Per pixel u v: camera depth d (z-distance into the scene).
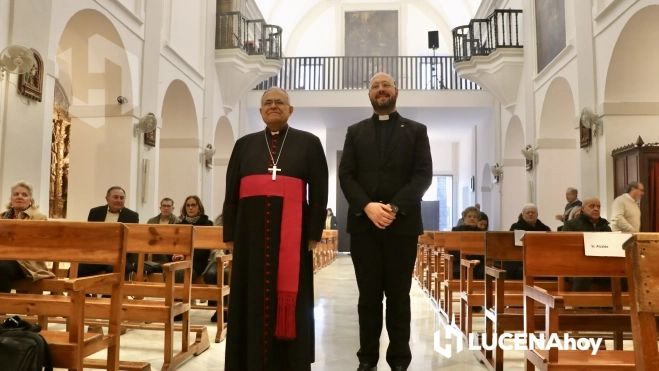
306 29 20.78
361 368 3.26
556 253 3.04
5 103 5.43
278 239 2.83
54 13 6.38
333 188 19.34
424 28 20.47
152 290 4.32
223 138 14.54
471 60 12.63
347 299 7.48
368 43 20.39
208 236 5.54
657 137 7.70
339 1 20.64
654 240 1.69
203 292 4.76
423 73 19.89
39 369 2.50
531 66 11.36
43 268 4.20
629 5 6.97
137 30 8.79
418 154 3.32
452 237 6.24
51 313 2.98
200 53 12.09
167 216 6.80
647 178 6.96
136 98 8.88
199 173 11.95
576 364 2.54
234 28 13.65
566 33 9.33
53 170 9.62
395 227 3.19
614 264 3.02
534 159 11.02
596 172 8.10
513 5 13.28
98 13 7.46
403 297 3.22
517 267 5.92
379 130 3.40
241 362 2.78
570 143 10.73
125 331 5.01
